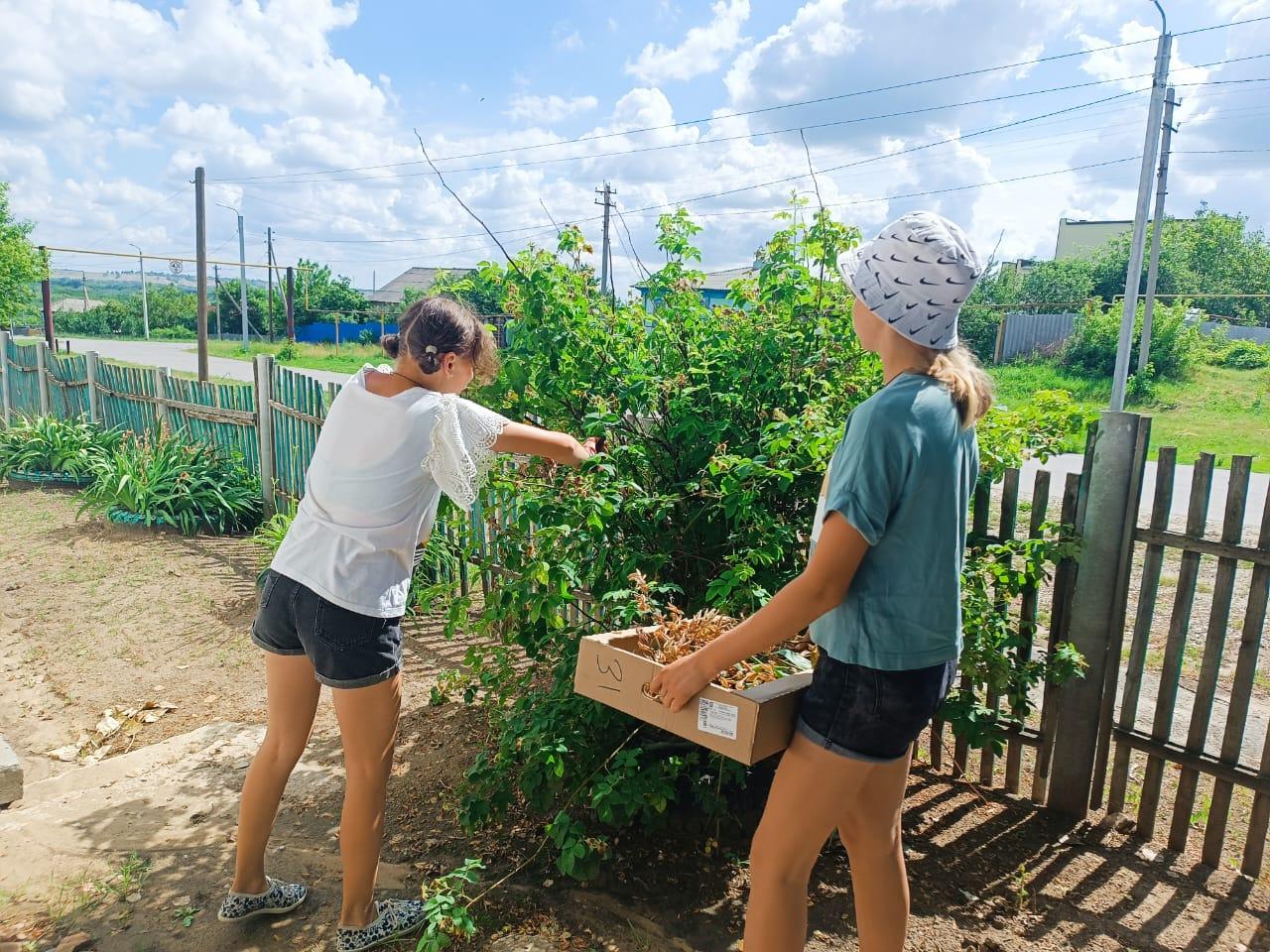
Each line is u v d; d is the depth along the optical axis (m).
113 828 3.05
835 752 1.76
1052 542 3.06
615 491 2.97
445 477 2.32
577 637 3.17
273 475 7.72
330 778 3.43
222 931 2.50
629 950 2.45
